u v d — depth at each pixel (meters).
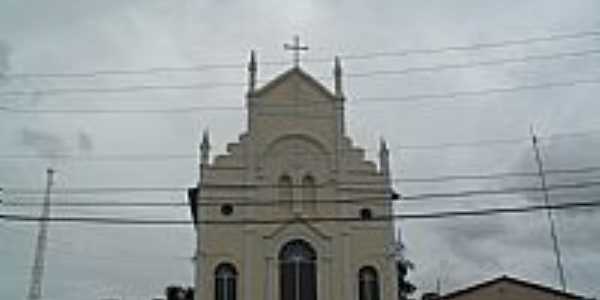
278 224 39.59
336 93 42.50
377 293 38.53
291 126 41.66
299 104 42.12
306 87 42.50
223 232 39.31
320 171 40.91
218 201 39.88
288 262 39.16
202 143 40.97
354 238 39.53
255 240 39.22
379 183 40.69
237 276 38.47
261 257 38.91
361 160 41.19
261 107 42.03
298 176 40.62
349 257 39.03
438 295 49.12
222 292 38.28
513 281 39.03
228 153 40.91
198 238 38.97
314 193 40.47
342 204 40.22
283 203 40.09
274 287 38.25
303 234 39.44
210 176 40.28
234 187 40.16
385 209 40.19
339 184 40.59
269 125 41.62
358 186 40.66
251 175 40.44
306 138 41.44
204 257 38.59
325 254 39.09
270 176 40.59
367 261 39.09
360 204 40.31
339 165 40.97
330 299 38.22
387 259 39.09
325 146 41.31
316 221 39.62
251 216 39.62
